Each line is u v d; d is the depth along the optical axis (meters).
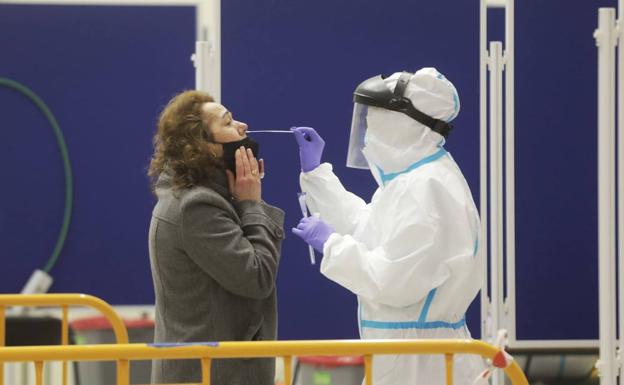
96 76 14.98
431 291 7.93
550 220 11.93
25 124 14.95
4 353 5.87
